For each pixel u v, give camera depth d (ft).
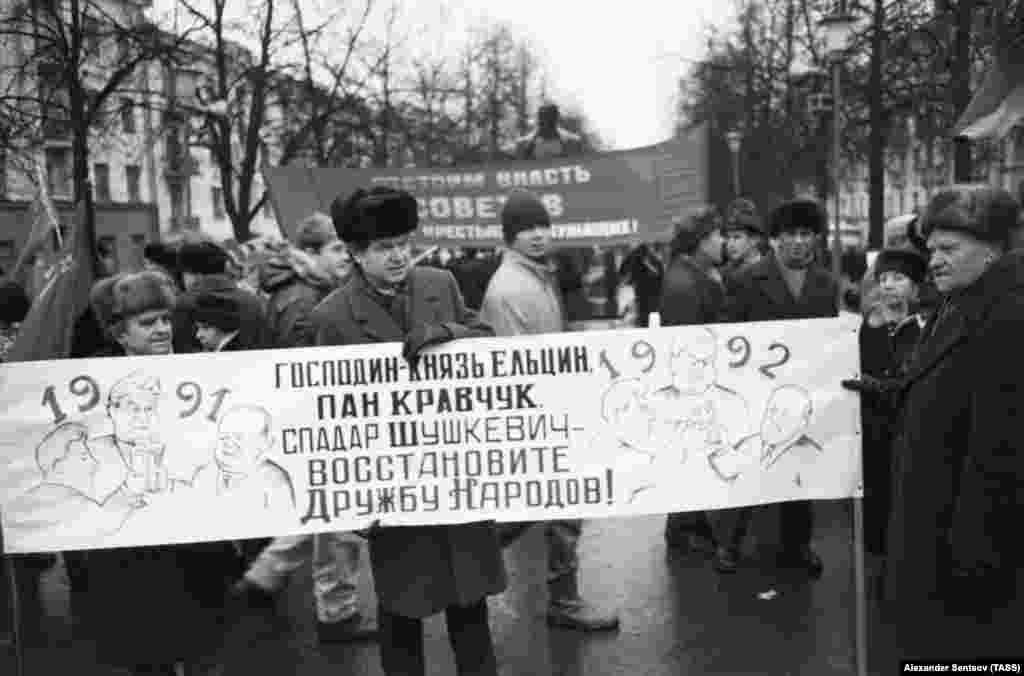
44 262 15.70
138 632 11.12
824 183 67.31
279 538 15.96
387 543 11.25
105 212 99.04
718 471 11.57
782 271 17.60
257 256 25.58
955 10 33.73
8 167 53.98
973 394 9.15
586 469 11.48
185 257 18.54
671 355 11.46
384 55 65.57
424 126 81.87
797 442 11.59
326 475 11.25
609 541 20.40
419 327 11.09
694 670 13.70
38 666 14.88
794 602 16.34
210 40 55.36
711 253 18.97
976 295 9.40
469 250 45.78
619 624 15.58
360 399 11.24
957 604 9.59
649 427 11.50
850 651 14.14
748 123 75.41
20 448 10.99
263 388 11.19
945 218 9.41
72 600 17.97
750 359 11.55
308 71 59.41
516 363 11.32
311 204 28.86
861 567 11.67
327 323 11.34
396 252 10.91
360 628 15.35
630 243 28.58
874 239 49.60
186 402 11.13
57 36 43.04
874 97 46.83
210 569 11.57
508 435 11.37
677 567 18.51
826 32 42.83
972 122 17.94
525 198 15.03
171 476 11.14
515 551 20.16
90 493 11.08
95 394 11.05
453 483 11.36
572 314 34.96
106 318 11.54
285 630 15.90
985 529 9.00
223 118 49.90
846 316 11.52
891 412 12.12
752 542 20.07
